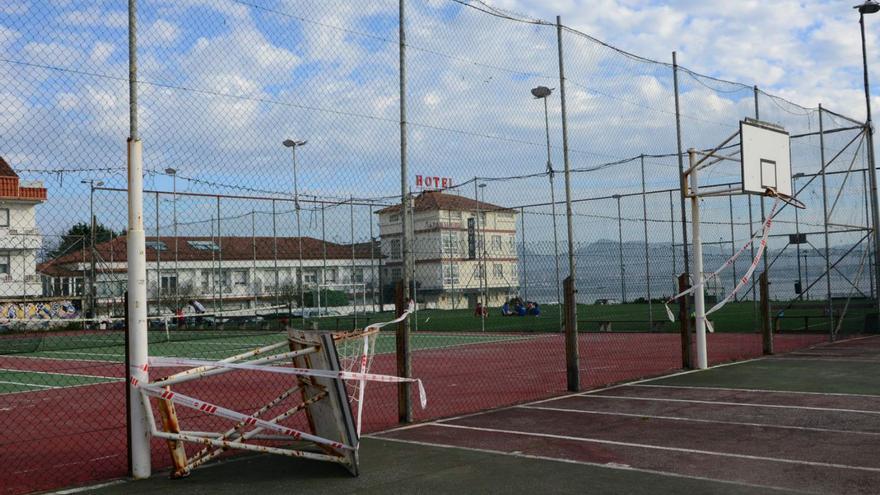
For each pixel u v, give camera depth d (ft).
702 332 45.47
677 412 31.09
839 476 20.43
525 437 26.61
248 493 19.92
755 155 46.91
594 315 116.98
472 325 101.71
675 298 46.39
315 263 106.22
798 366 46.03
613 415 30.71
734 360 49.96
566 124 37.81
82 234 89.97
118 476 22.59
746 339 69.82
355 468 21.27
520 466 22.20
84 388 47.85
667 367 50.31
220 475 22.02
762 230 58.44
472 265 112.37
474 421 30.12
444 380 45.73
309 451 24.99
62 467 24.34
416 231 96.02
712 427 27.76
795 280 120.78
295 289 107.14
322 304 111.45
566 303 38.09
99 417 35.45
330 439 23.08
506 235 112.37
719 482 19.95
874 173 69.97
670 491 19.16
